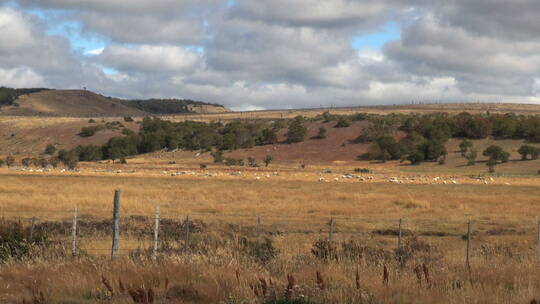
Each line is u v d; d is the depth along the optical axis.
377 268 12.08
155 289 10.54
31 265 12.99
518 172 119.44
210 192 48.88
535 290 10.04
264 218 30.12
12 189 46.91
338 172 113.94
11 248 15.20
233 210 34.50
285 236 23.78
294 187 60.44
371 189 58.91
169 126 196.12
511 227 27.98
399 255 15.34
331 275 11.23
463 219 30.88
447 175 103.50
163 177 80.06
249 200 41.97
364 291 9.82
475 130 167.00
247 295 9.75
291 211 34.22
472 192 54.59
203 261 12.54
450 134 170.62
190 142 179.62
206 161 153.50
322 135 181.38
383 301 9.51
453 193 52.00
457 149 160.38
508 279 11.37
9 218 27.48
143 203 37.53
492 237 24.44
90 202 36.50
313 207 36.03
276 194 47.59
